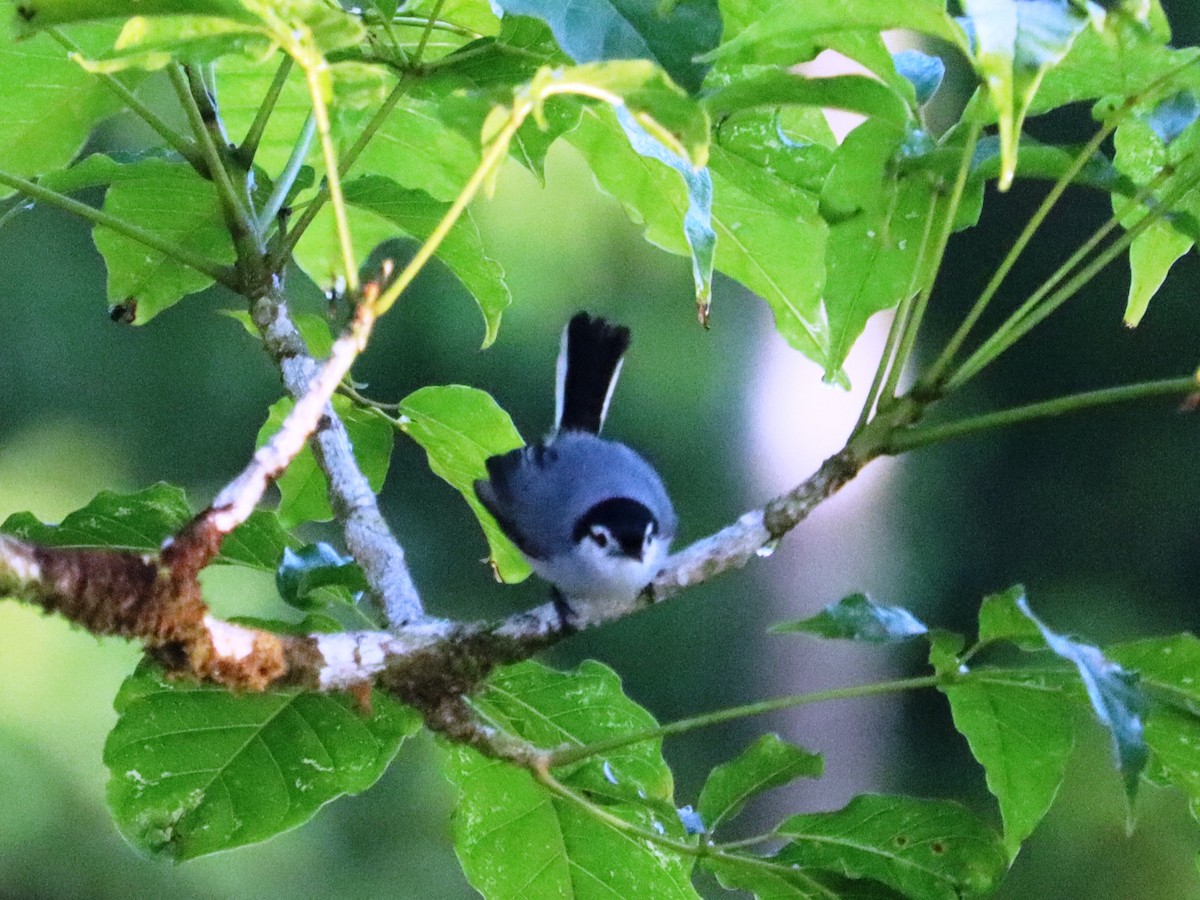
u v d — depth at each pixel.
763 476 16.58
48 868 14.25
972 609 16.55
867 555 16.66
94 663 14.97
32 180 6.85
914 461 16.89
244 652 4.96
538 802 6.32
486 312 6.89
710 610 16.20
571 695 6.37
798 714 16.11
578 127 6.65
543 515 7.75
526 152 5.76
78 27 6.04
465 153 7.04
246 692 5.01
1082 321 16.70
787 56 5.00
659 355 16.39
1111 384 16.67
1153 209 5.35
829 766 16.22
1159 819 14.63
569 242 16.12
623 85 3.90
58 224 16.22
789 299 7.07
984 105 5.13
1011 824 5.63
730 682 16.05
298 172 6.76
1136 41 4.79
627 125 5.20
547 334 15.95
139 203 6.72
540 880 6.36
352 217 7.39
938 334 17.00
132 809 5.98
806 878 5.72
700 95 4.87
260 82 6.98
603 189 6.96
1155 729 5.38
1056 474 16.70
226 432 16.41
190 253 6.12
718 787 5.98
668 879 6.34
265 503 14.73
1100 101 5.49
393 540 6.06
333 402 7.16
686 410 16.34
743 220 6.83
